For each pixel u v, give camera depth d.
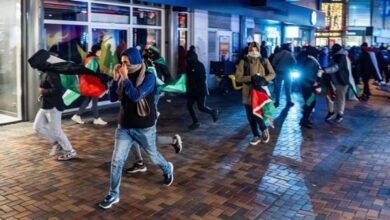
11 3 9.09
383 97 14.52
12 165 6.10
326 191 5.23
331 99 9.90
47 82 6.08
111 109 11.00
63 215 4.45
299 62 9.71
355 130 8.90
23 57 9.08
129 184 5.40
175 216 4.45
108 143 7.45
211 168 6.14
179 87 7.52
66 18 10.14
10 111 9.54
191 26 14.49
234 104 12.51
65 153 6.44
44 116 6.21
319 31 30.86
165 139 5.51
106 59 9.02
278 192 5.19
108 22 11.36
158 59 7.52
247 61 7.15
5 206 4.64
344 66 9.52
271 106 7.28
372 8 37.38
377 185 5.45
